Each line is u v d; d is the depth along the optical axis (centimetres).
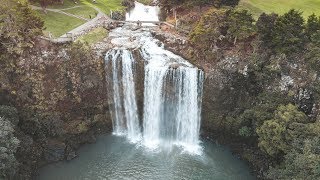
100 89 7862
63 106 7594
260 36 7312
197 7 8906
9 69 7050
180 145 7944
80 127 7688
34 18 7369
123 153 7600
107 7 10106
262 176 7006
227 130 7800
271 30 7181
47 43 7519
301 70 7012
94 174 7044
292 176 5900
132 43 8194
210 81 7731
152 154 7619
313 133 6075
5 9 7012
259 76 7294
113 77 7875
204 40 7669
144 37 8488
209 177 7075
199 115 7962
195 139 8050
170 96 7844
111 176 7000
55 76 7475
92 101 7875
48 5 9369
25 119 7025
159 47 8275
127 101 8100
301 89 7000
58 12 9194
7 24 7069
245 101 7681
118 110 8112
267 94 7206
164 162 7394
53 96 7456
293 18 6994
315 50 6706
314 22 7044
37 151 7094
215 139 7994
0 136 5584
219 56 7694
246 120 7344
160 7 10250
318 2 9712
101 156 7481
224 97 7788
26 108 7112
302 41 7044
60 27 8481
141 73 7888
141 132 8350
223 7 8312
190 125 8050
